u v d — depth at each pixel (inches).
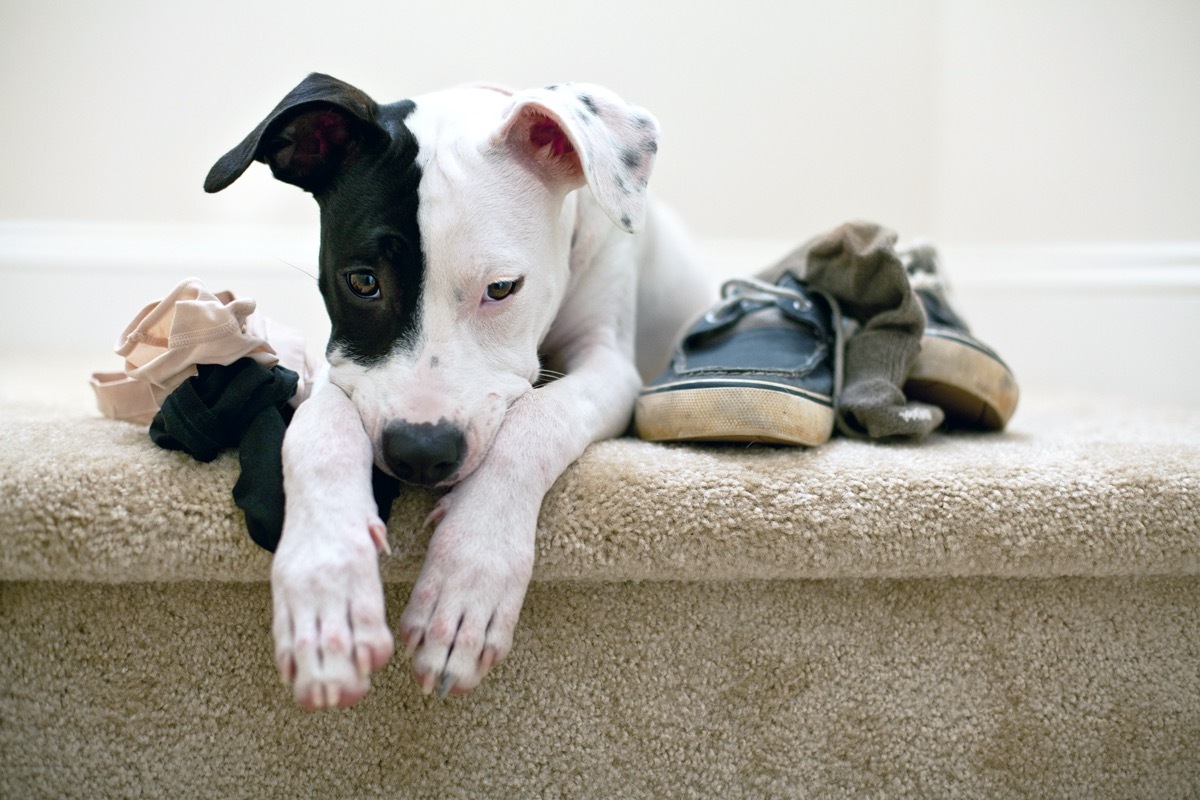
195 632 37.7
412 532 36.9
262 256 96.0
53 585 37.2
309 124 40.2
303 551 30.7
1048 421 62.7
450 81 97.7
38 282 95.8
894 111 104.0
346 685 28.9
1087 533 39.0
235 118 95.5
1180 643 41.6
